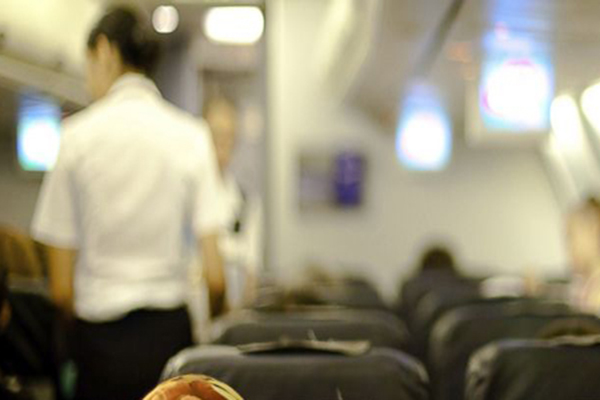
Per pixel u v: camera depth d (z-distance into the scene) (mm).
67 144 4367
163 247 4414
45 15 7551
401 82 14594
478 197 19453
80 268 4418
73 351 4453
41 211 4387
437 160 19219
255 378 3205
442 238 19422
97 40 4445
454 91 14867
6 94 7945
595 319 4797
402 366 3242
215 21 14375
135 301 4340
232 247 6844
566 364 3672
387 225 19344
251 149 19531
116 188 4363
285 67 19281
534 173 19359
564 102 14570
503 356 3695
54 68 7875
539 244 19422
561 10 8180
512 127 11703
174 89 14539
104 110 4414
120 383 4359
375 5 9586
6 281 4473
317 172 19281
